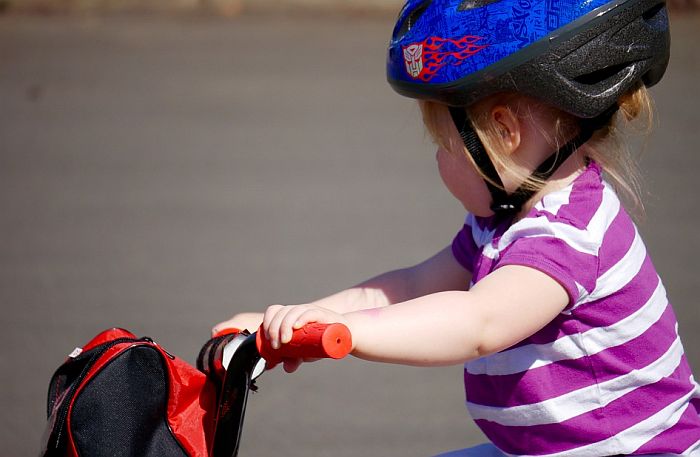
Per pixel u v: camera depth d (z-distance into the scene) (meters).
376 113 32.66
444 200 24.06
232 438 6.11
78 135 30.05
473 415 7.81
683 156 26.61
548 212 7.11
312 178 26.00
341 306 8.56
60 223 22.58
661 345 7.41
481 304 6.54
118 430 6.00
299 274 19.33
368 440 13.70
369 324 6.23
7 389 14.88
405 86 7.41
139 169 26.80
